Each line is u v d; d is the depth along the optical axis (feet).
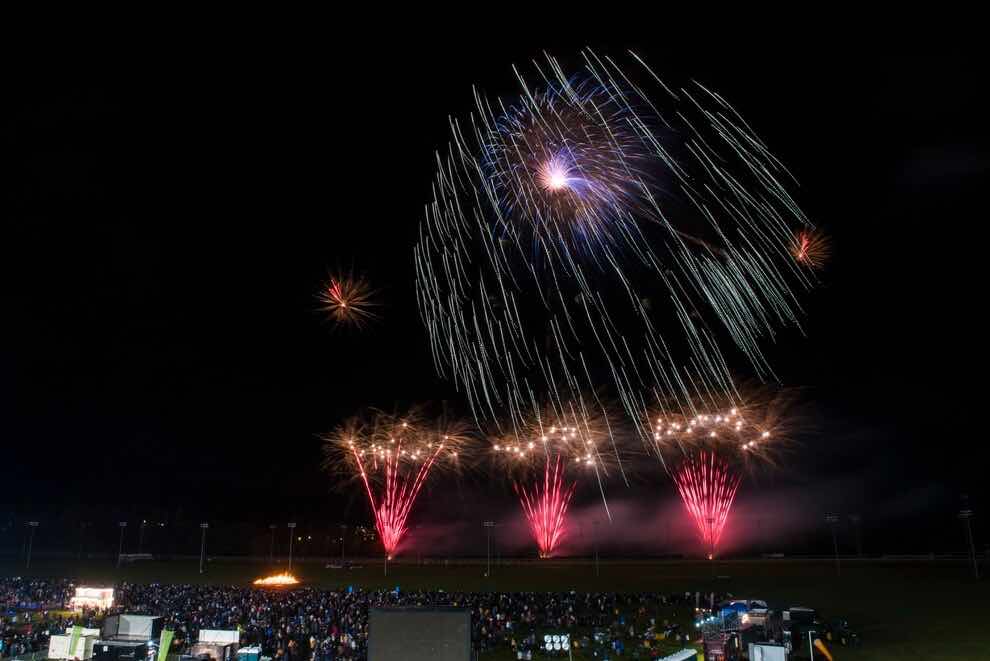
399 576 313.94
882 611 208.95
